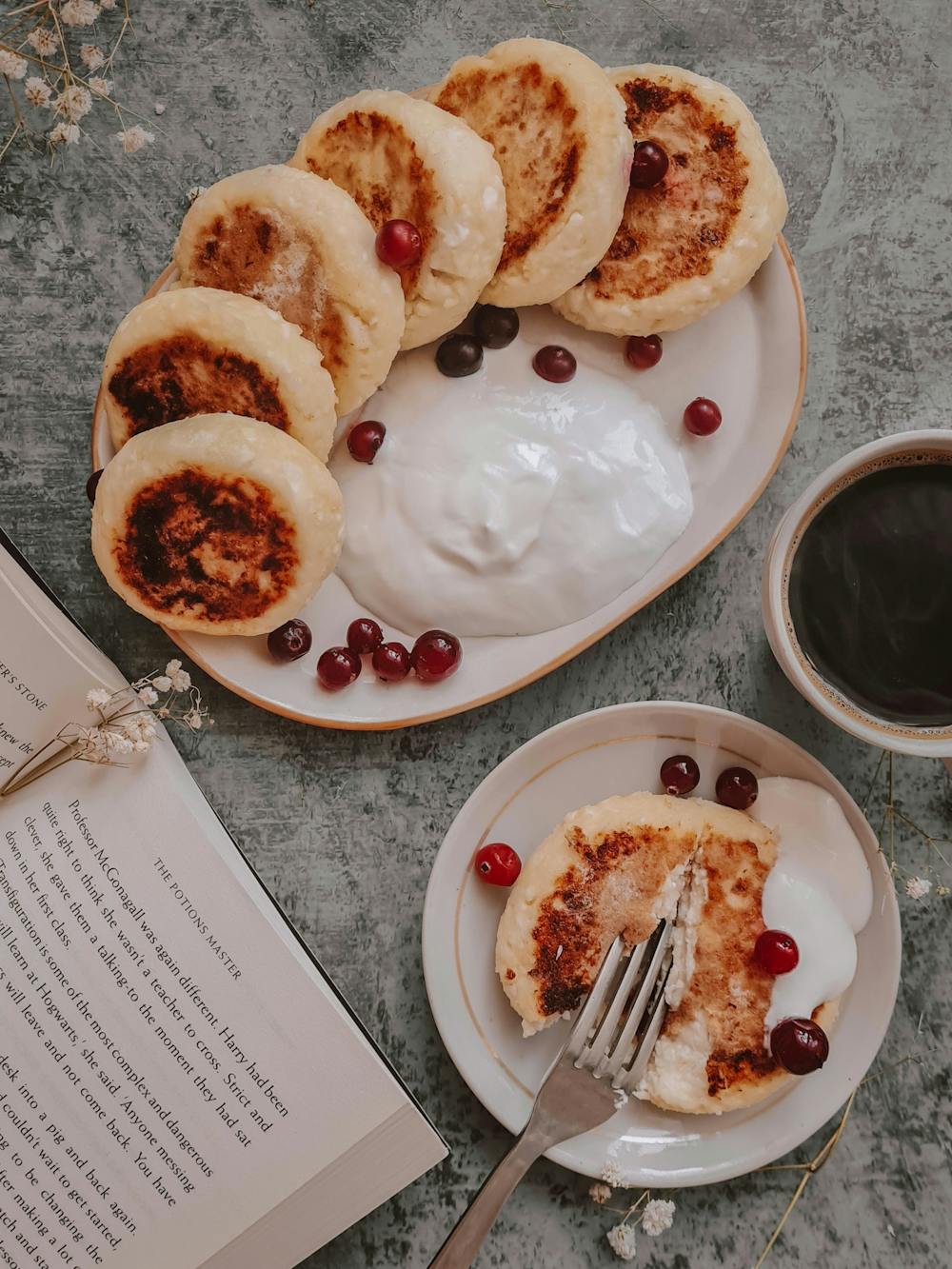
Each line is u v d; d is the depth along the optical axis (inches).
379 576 16.1
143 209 16.8
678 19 17.0
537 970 15.3
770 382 16.3
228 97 16.8
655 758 16.1
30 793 15.4
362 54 16.8
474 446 15.9
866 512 14.9
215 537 15.1
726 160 15.6
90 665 15.2
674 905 15.5
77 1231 14.9
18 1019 15.1
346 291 14.9
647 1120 15.7
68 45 16.7
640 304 15.6
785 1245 16.2
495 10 16.9
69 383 16.7
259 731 16.5
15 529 16.6
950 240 17.1
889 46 17.1
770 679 16.8
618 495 16.0
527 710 16.7
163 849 15.2
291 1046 15.0
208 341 14.8
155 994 15.1
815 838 15.6
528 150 15.3
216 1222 14.9
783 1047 14.9
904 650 15.0
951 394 17.1
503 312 16.0
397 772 16.6
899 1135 16.5
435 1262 14.6
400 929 16.4
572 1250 16.1
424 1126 14.7
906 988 16.7
